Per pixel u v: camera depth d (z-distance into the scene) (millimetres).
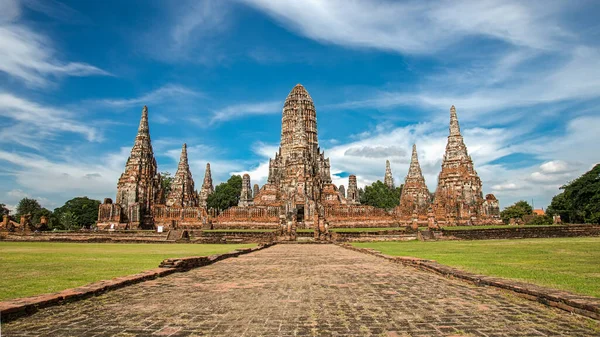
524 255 25141
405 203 105250
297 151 100188
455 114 100125
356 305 10969
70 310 10383
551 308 10320
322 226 59656
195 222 86562
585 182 78812
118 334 8250
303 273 18203
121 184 95500
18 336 8109
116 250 34844
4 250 34125
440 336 8016
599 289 12016
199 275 17500
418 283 14836
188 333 8328
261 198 108062
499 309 10281
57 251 32812
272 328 8672
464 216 85688
